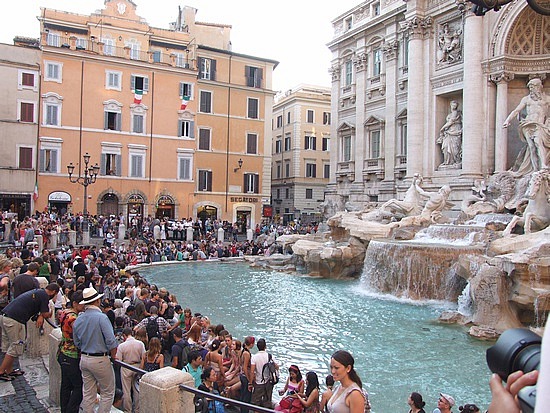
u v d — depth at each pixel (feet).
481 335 52.37
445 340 51.62
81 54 158.20
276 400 35.09
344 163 161.68
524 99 95.20
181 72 174.70
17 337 32.83
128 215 165.48
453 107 118.21
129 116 166.71
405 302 72.59
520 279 56.59
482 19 108.78
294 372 31.45
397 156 138.62
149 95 170.09
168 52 180.45
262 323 59.21
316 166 240.12
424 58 124.36
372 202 139.33
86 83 159.94
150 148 170.30
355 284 89.51
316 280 94.22
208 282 91.15
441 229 86.28
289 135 242.17
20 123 149.28
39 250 94.43
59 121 155.94
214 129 184.96
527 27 105.09
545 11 27.09
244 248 135.33
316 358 45.75
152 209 170.60
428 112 123.44
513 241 66.49
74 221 131.44
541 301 54.19
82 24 165.07
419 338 52.39
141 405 22.49
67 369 25.86
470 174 108.68
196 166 180.96
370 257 84.48
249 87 190.60
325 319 61.46
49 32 160.66
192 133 177.58
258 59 192.75
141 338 34.63
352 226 98.89
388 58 141.49
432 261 73.56
